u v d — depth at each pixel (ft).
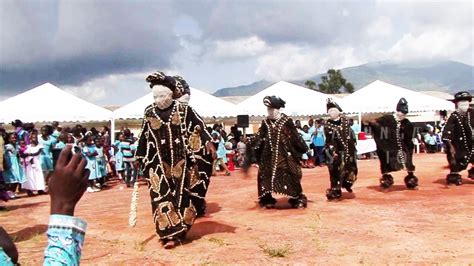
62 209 6.05
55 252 5.94
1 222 35.09
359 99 86.48
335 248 24.47
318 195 41.09
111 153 66.33
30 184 50.98
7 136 48.65
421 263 21.71
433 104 86.99
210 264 22.45
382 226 28.86
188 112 26.58
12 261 6.08
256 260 22.84
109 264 22.98
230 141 72.54
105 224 32.17
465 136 43.16
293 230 28.45
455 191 40.68
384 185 41.98
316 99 83.10
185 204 25.90
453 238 25.85
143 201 43.39
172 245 25.27
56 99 68.23
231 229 29.09
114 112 70.03
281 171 34.68
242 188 48.83
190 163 26.40
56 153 52.54
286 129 34.63
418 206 34.58
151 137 26.03
